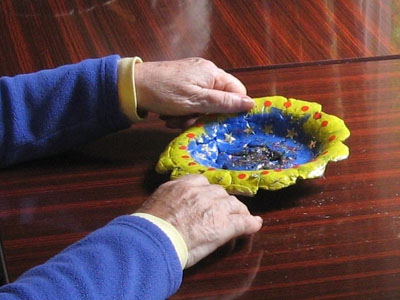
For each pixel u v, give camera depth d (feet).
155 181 3.80
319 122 3.84
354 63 4.56
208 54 4.74
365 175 3.70
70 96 3.96
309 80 4.42
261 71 4.54
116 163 3.95
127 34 4.98
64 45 4.90
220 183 3.49
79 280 2.95
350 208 3.51
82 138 4.02
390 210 3.48
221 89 4.06
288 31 4.92
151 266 3.03
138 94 3.96
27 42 4.94
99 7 5.28
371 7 5.14
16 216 3.64
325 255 3.27
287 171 3.51
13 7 5.32
